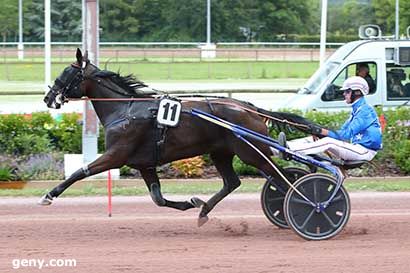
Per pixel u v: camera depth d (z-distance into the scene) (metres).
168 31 70.12
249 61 48.72
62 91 10.37
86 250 9.42
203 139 10.14
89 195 13.43
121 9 69.94
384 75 16.92
